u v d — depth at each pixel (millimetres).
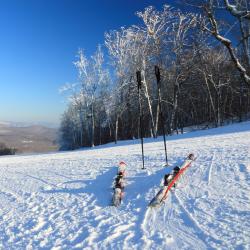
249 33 33812
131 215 9250
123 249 7434
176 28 45906
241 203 8547
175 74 46750
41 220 10195
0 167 21875
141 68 45031
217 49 52000
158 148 19562
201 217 8258
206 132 31219
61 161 20000
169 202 9484
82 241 8219
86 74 58969
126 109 52969
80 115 68375
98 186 12484
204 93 59125
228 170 11156
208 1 31016
